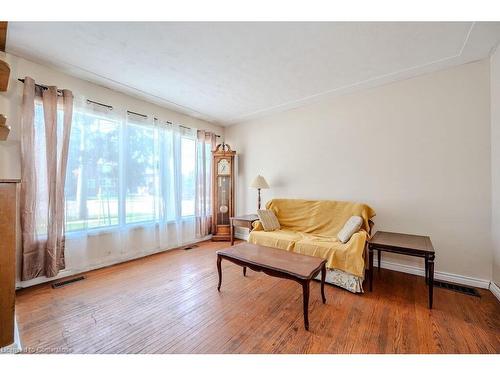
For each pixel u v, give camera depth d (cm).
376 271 279
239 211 458
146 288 230
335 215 305
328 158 337
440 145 253
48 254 239
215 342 150
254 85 290
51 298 209
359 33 189
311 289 231
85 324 169
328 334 158
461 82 241
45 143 240
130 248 321
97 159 284
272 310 190
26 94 223
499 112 210
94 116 281
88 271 275
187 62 235
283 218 354
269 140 410
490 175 228
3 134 193
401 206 277
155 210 350
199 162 423
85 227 273
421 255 199
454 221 246
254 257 210
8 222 139
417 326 167
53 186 241
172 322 172
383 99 288
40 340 151
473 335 157
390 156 284
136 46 208
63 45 207
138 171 329
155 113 354
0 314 136
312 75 263
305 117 361
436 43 203
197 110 385
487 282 228
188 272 274
